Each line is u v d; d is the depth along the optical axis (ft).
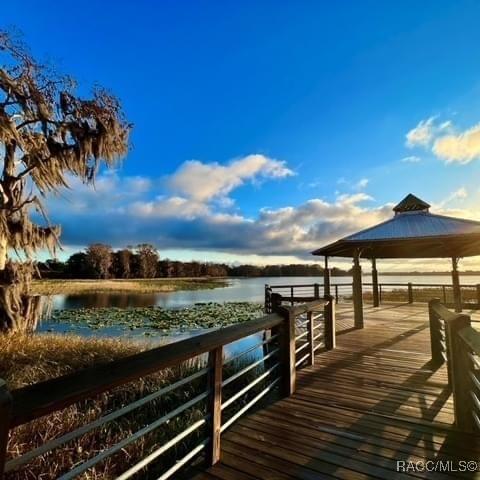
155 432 11.10
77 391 4.17
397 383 11.94
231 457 7.29
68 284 113.39
